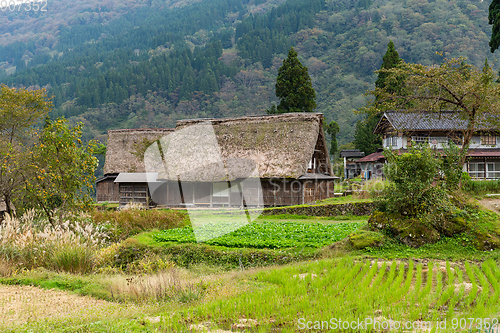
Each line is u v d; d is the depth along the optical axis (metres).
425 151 12.80
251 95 104.62
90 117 95.50
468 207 12.59
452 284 8.01
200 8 190.00
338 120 84.31
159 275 9.81
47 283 10.01
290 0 157.00
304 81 39.94
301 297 7.40
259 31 133.38
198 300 8.12
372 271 9.05
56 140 14.69
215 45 128.38
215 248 12.34
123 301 8.55
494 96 18.84
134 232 15.52
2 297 8.76
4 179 16.34
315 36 126.44
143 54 146.00
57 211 15.55
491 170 30.17
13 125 23.02
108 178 33.66
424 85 19.06
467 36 102.31
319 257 11.35
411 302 6.85
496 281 8.10
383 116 31.92
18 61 167.12
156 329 6.07
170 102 105.81
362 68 106.50
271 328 6.04
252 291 8.19
